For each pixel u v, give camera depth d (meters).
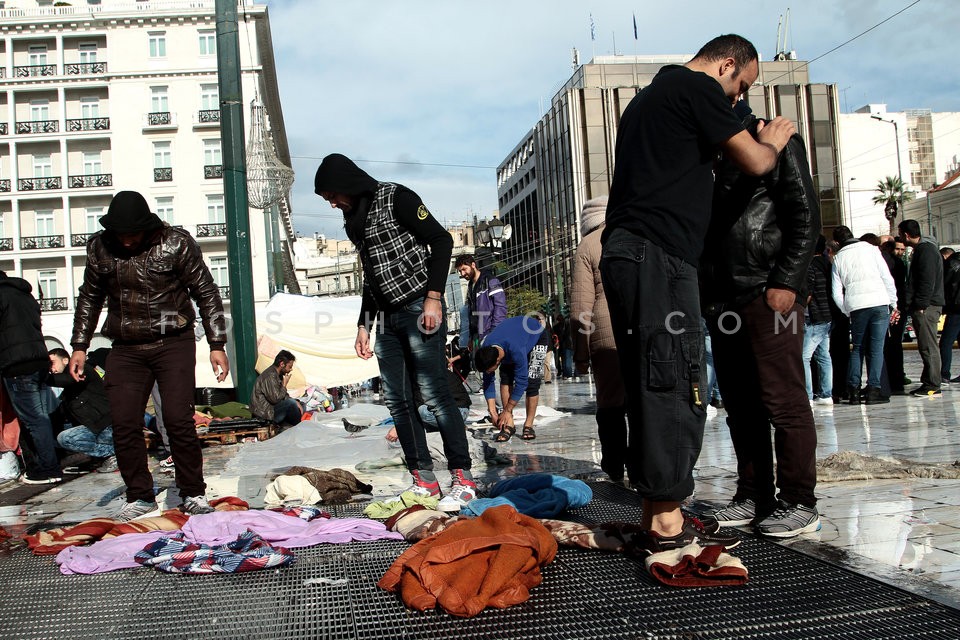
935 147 77.56
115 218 3.74
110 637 2.11
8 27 42.09
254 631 2.11
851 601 2.14
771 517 2.92
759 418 3.05
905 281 8.41
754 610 2.10
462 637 2.00
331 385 11.69
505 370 6.61
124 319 3.84
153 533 3.25
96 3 44.62
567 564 2.62
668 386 2.44
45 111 42.88
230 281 9.04
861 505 3.29
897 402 7.57
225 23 8.98
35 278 43.78
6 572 2.84
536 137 69.50
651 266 2.47
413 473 3.94
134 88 42.00
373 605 2.29
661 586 2.35
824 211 57.69
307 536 3.12
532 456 5.52
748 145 2.48
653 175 2.52
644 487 2.49
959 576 2.31
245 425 8.10
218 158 42.06
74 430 6.28
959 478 3.74
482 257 16.84
